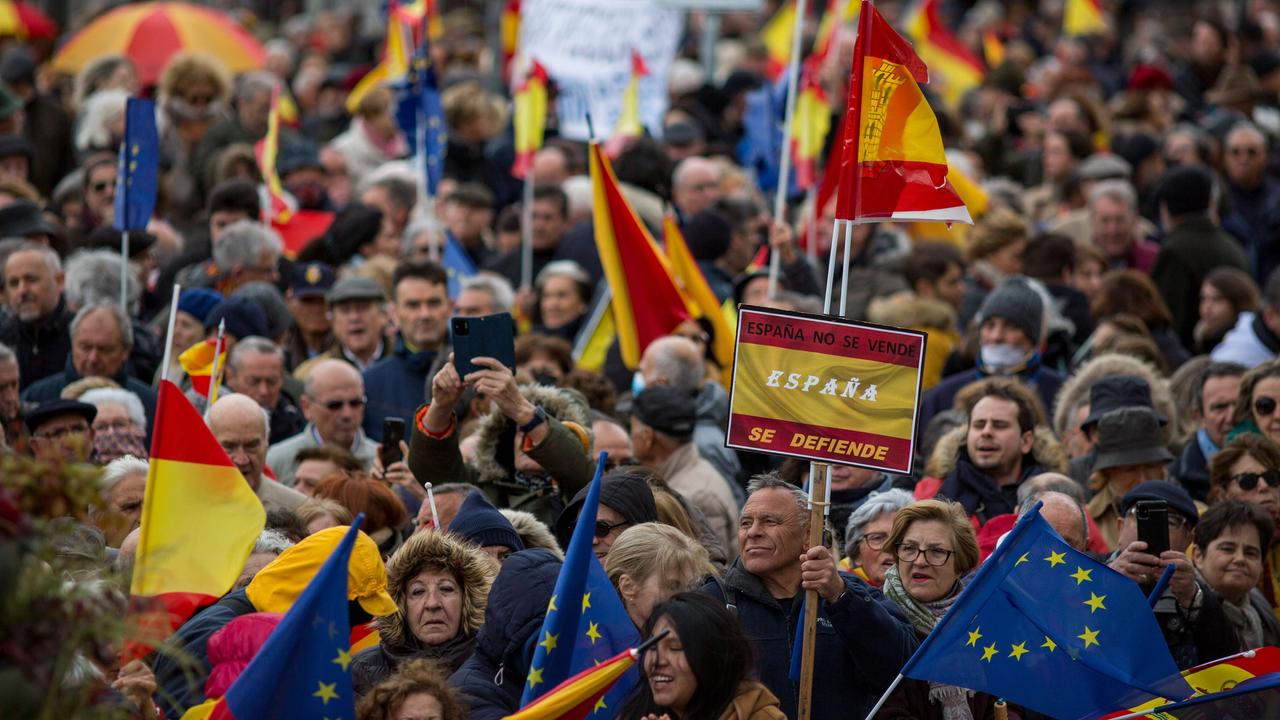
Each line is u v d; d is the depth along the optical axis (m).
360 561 20.03
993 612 19.86
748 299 36.16
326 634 17.25
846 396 20.00
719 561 24.34
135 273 35.38
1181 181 40.06
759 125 47.16
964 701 20.45
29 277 31.14
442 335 32.69
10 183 37.41
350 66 66.56
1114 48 71.00
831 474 27.09
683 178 41.34
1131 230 41.72
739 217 40.62
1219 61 61.69
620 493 22.30
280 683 17.16
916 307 34.28
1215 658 21.80
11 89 45.72
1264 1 73.25
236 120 46.91
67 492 13.55
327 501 24.02
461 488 23.31
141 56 54.19
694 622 17.83
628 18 48.69
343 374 29.52
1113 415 26.55
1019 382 27.14
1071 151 48.00
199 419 19.34
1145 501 21.67
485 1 76.50
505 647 19.67
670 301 32.25
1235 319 36.53
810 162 41.00
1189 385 31.31
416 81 40.78
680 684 17.77
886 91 20.92
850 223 20.86
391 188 42.41
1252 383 27.97
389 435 26.25
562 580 18.73
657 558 20.45
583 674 17.62
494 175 49.53
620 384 35.16
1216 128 53.25
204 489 19.23
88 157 43.91
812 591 19.39
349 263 39.25
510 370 23.36
